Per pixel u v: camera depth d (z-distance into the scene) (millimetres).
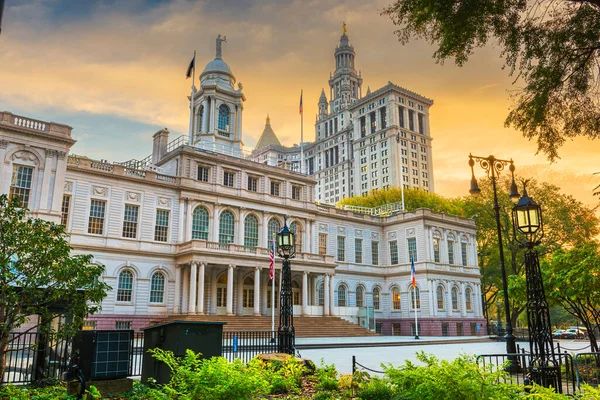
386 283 76938
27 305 17344
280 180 66750
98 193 51719
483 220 84188
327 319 60344
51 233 18922
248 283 60750
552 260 25188
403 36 15672
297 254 61750
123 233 52812
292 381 16312
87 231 50375
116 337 17266
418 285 72312
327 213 71250
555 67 15055
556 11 14820
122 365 17172
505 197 79750
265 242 62812
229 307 53875
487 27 14719
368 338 56531
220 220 59781
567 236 75312
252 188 64250
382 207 90500
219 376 11156
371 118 183000
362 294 74000
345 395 15086
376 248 78062
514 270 77312
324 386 16328
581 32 14477
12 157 43438
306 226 67875
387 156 171250
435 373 10336
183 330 15586
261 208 63094
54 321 21484
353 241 74688
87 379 16422
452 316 73062
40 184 44219
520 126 16359
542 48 14812
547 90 15375
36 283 17422
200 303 51875
